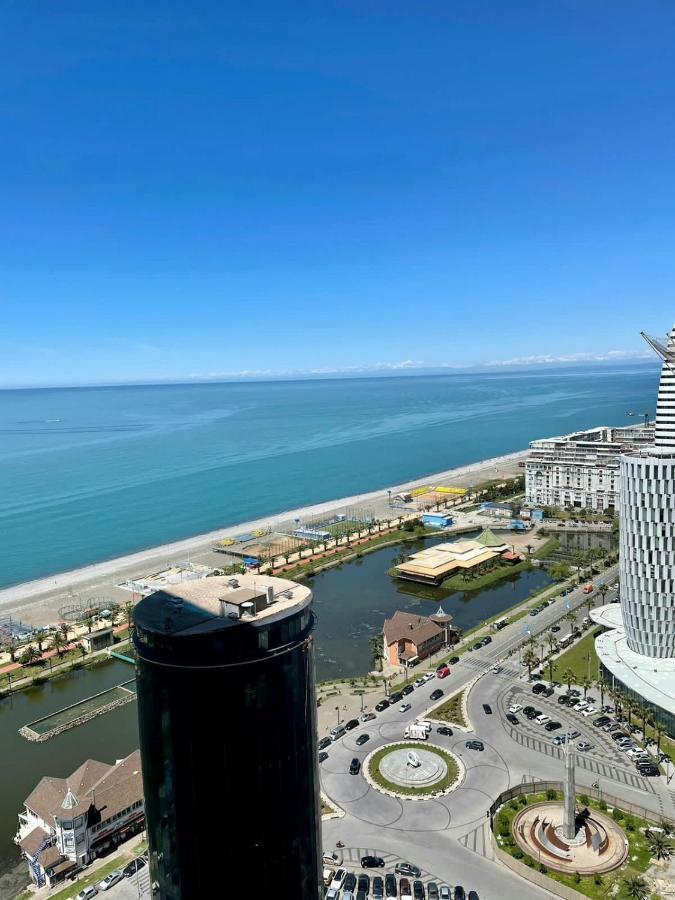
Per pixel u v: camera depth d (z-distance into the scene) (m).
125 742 185.38
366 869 128.38
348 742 173.00
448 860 130.25
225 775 75.25
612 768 157.75
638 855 129.25
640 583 191.75
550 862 127.44
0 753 181.25
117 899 124.56
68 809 134.88
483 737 172.50
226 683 73.69
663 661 192.50
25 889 131.25
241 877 77.44
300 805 79.50
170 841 77.88
